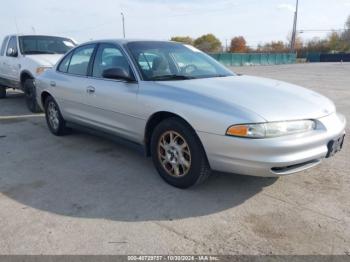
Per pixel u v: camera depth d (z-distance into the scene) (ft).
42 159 14.92
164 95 11.41
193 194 11.18
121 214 10.00
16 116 24.47
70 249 8.35
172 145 11.43
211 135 10.08
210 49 259.39
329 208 10.13
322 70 88.48
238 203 10.54
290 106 10.32
